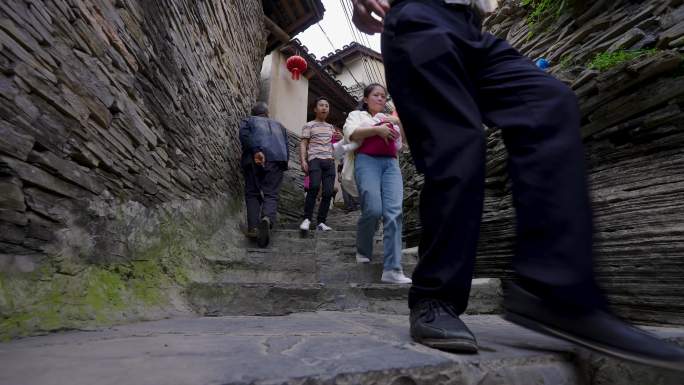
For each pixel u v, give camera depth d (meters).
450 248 0.94
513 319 0.97
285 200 5.62
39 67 1.17
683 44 1.57
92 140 1.44
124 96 1.69
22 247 1.12
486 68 1.10
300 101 7.77
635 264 1.57
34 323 1.08
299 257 2.76
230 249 2.94
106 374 0.65
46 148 1.21
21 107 1.10
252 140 3.46
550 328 0.87
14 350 0.86
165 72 2.16
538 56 2.69
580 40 2.32
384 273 2.38
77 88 1.35
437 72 1.00
